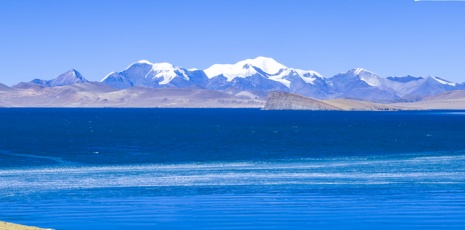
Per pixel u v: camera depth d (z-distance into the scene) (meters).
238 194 42.38
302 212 35.72
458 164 64.12
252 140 113.31
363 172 56.00
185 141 109.94
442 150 86.62
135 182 49.06
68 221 33.47
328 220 33.59
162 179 50.97
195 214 35.31
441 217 34.22
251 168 60.19
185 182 48.84
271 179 50.56
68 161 69.94
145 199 40.38
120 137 123.31
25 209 36.88
